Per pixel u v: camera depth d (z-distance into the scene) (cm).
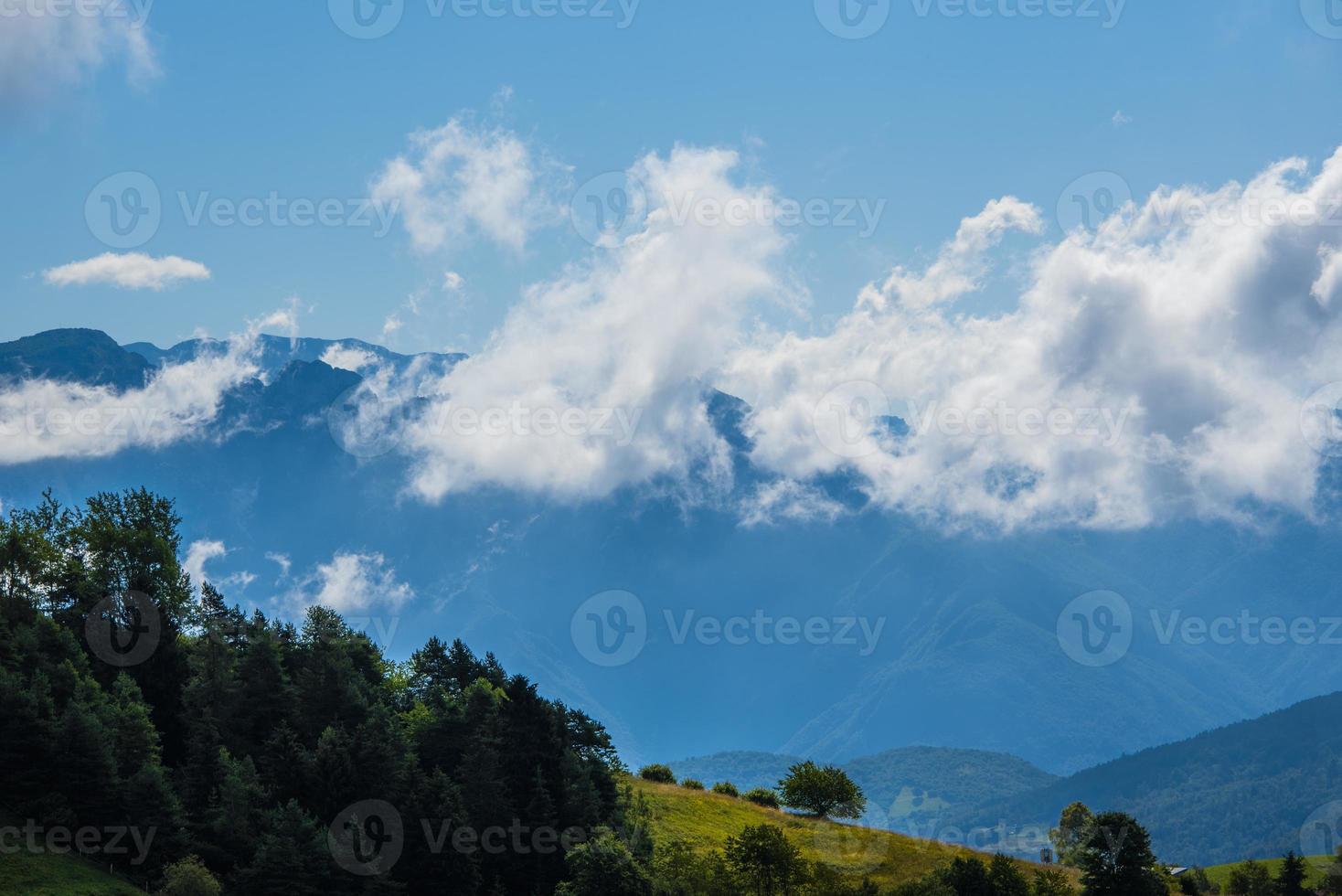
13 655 10375
